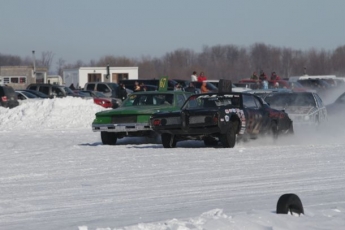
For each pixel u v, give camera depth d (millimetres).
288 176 32375
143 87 99688
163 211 23797
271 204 24578
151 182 30859
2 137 58938
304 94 57844
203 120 43562
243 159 39062
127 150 44906
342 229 18594
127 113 48531
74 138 57469
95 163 37906
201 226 18156
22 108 74750
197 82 107812
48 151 45531
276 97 57969
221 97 47000
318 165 36344
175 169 35031
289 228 18375
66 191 28656
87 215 23312
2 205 25453
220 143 48500
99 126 49031
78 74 169000
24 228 21062
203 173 33500
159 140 52875
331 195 26750
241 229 17984
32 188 29484
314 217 20016
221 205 24703
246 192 27844
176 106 51125
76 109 74562
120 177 32438
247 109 46125
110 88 121438
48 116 72938
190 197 26828
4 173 34312
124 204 25484
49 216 23266
